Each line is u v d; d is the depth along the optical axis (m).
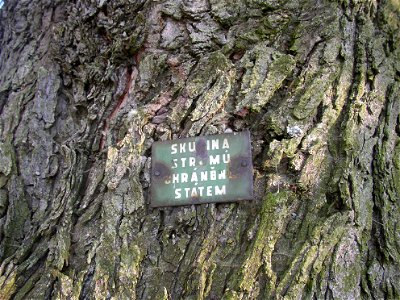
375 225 1.52
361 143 1.62
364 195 1.54
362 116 1.65
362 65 1.74
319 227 1.46
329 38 1.77
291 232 1.48
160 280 1.49
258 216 1.50
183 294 1.44
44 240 1.71
